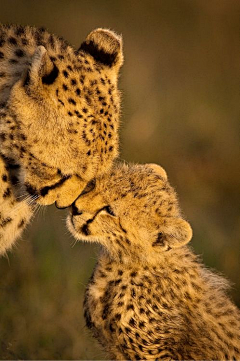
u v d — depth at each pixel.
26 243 14.47
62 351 12.58
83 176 10.51
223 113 22.86
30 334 12.76
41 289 13.69
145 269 11.36
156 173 11.66
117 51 10.98
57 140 10.29
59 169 10.42
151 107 21.47
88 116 10.33
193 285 11.55
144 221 11.27
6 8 26.92
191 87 24.34
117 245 11.32
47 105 10.22
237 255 15.76
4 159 10.62
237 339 11.38
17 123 10.30
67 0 27.86
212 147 20.75
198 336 11.32
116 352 11.70
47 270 14.12
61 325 12.95
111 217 11.17
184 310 11.41
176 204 11.62
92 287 11.59
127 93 21.80
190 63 26.17
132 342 11.42
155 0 28.97
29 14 27.03
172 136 20.95
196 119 21.80
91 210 11.05
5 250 11.43
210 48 27.25
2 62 10.66
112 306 11.42
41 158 10.38
